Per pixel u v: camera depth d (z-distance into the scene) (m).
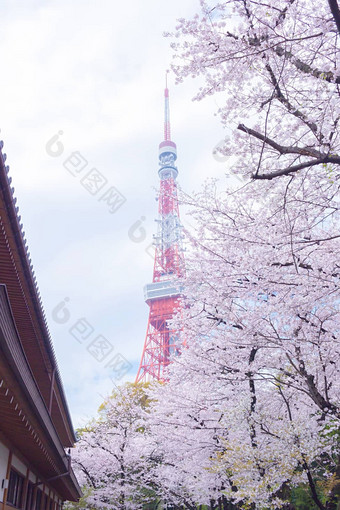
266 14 6.36
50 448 11.01
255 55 7.07
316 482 12.41
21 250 8.05
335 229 10.66
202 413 15.83
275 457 11.06
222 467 12.61
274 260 9.50
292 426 11.30
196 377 13.90
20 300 9.91
